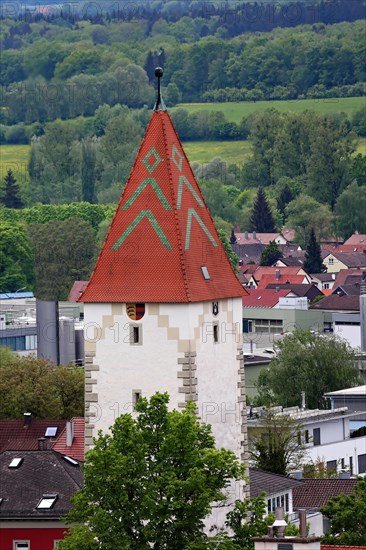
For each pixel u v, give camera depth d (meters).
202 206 184.00
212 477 168.75
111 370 180.38
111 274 180.25
